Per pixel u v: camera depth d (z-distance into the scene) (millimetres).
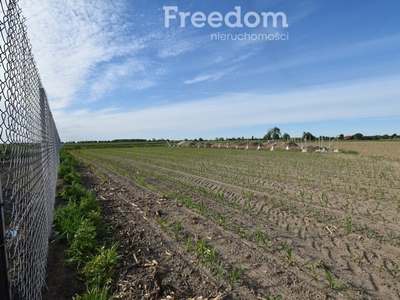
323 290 3508
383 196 8383
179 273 3918
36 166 3514
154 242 4984
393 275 3838
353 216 6438
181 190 9719
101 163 20344
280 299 3311
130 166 17641
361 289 3516
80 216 5465
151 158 24453
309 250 4652
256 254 4512
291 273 3924
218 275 3867
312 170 14461
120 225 5828
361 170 14023
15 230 2076
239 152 32406
